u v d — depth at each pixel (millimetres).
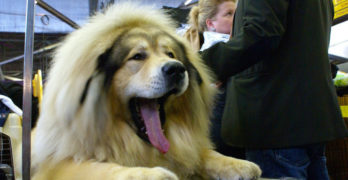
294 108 1702
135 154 1489
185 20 2986
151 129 1516
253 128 1822
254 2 1654
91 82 1405
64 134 1375
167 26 1813
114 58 1495
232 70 1778
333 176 3166
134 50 1528
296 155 1742
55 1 3029
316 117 1653
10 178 1968
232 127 1979
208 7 2574
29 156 1114
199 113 1739
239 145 1896
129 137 1495
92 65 1421
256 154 1885
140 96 1503
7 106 2246
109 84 1478
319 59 1726
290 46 1743
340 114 1724
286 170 1765
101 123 1413
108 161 1391
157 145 1464
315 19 1761
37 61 3029
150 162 1518
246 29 1637
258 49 1650
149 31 1650
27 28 1100
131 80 1509
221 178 1478
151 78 1467
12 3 3578
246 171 1404
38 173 1458
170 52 1651
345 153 3209
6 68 4184
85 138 1366
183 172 1581
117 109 1513
